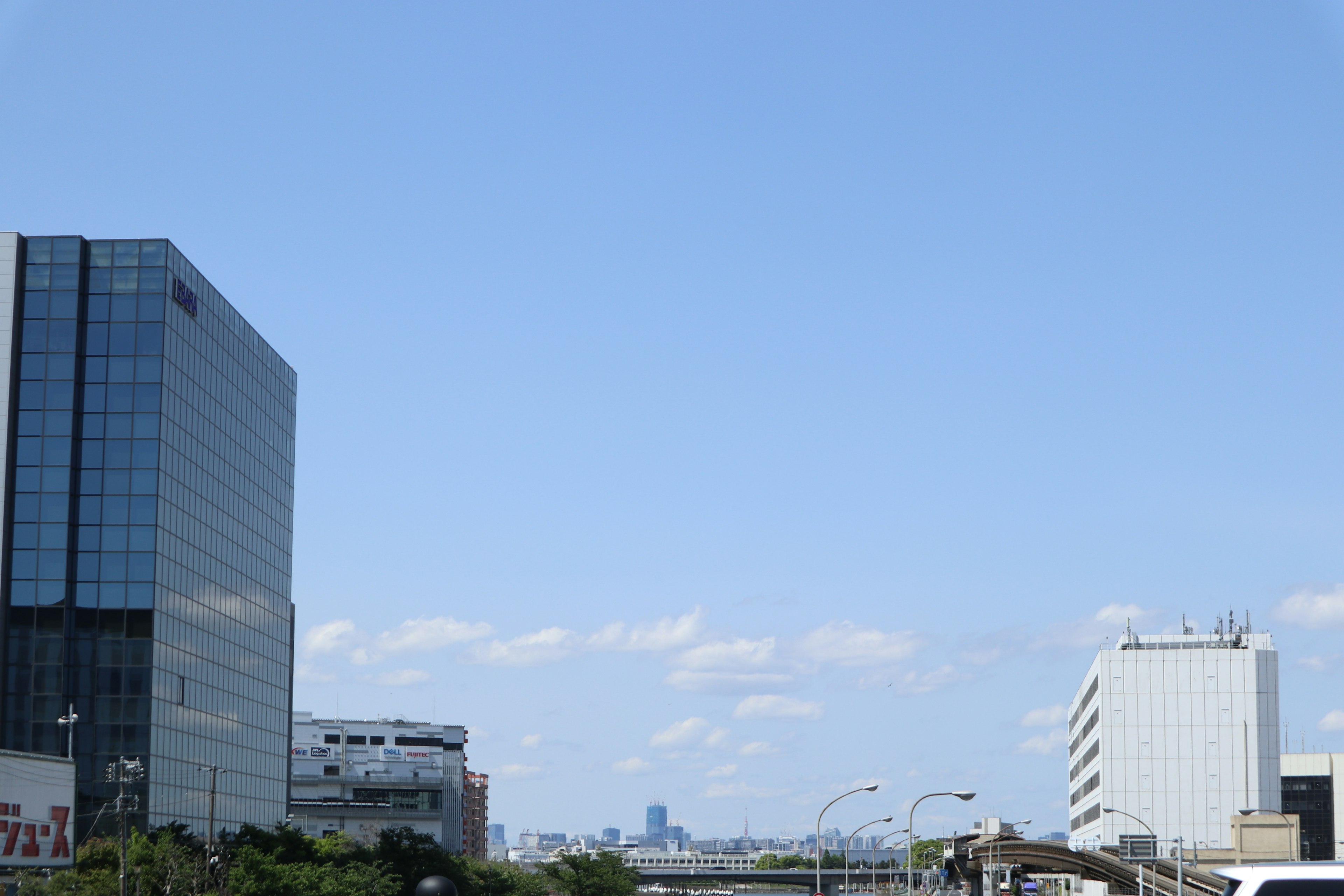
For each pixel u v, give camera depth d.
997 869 147.75
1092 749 199.88
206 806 121.44
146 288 115.38
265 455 144.12
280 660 147.88
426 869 104.62
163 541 113.44
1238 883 19.09
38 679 109.12
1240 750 183.12
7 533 110.88
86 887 72.06
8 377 112.62
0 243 114.50
